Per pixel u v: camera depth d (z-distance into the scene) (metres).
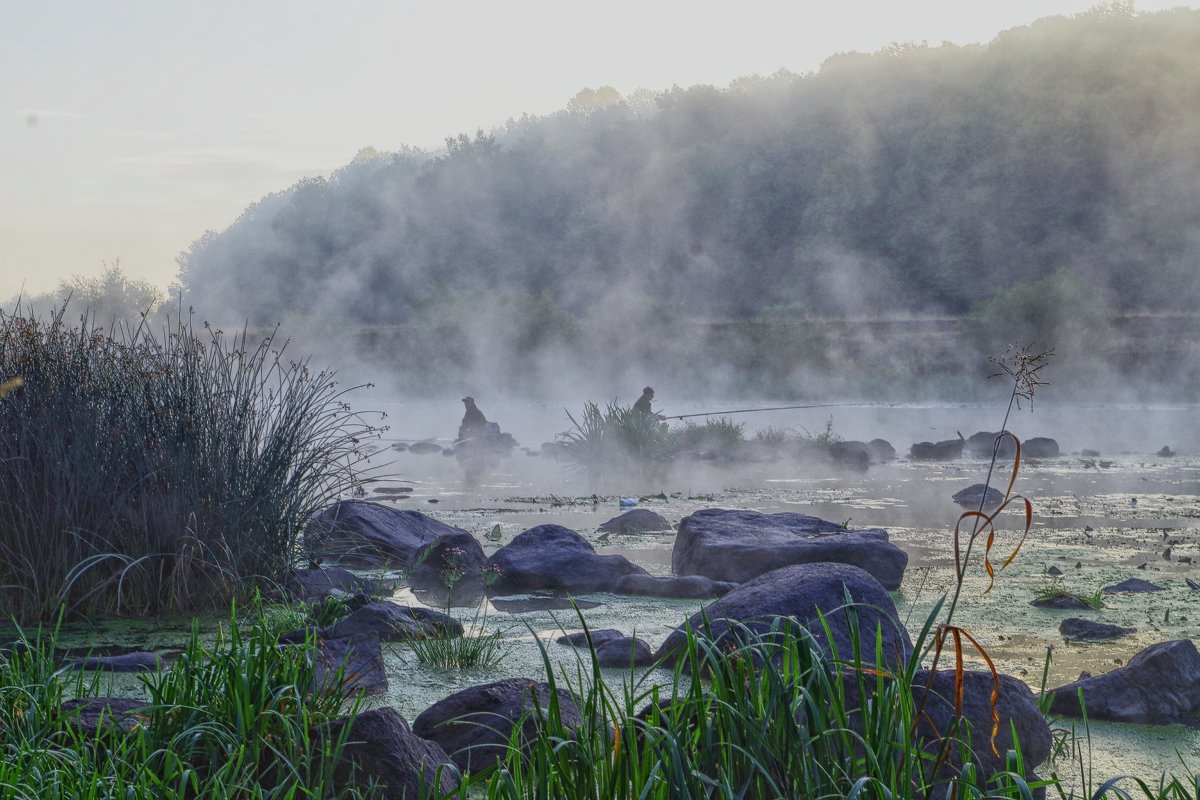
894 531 10.91
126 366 7.39
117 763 3.64
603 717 3.20
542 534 8.67
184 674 4.02
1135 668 5.25
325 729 3.83
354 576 8.00
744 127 104.19
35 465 6.93
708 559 8.35
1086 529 11.07
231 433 7.43
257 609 6.79
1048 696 4.84
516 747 3.38
